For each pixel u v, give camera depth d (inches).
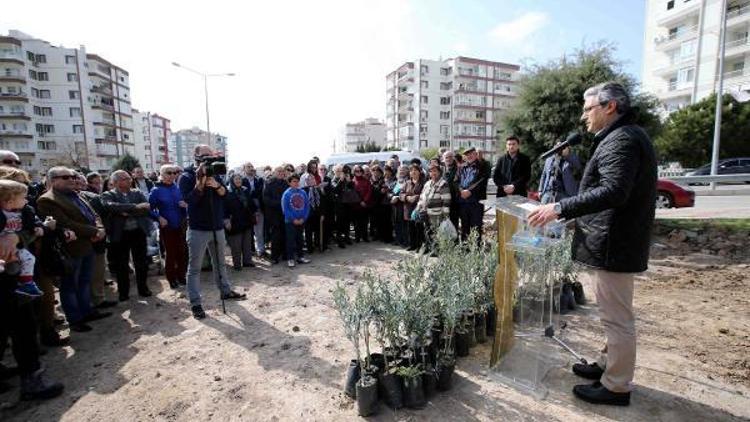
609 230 94.2
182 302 205.2
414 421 98.2
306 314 178.4
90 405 113.7
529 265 113.1
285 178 288.5
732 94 932.0
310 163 315.6
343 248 331.6
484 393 109.3
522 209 108.7
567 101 302.0
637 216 92.2
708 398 103.3
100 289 199.0
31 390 117.6
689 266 227.0
